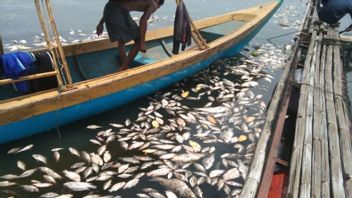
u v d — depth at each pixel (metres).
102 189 3.53
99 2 11.86
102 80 4.34
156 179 3.68
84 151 4.07
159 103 5.17
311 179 3.21
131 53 5.18
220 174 3.80
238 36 6.52
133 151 4.11
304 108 4.48
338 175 3.26
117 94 4.54
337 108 4.61
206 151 4.17
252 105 5.29
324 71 5.88
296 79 5.86
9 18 9.40
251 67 6.75
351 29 8.57
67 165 3.84
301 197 2.97
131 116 4.79
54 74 3.94
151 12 4.95
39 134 4.18
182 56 5.37
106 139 4.29
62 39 7.82
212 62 6.29
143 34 5.02
